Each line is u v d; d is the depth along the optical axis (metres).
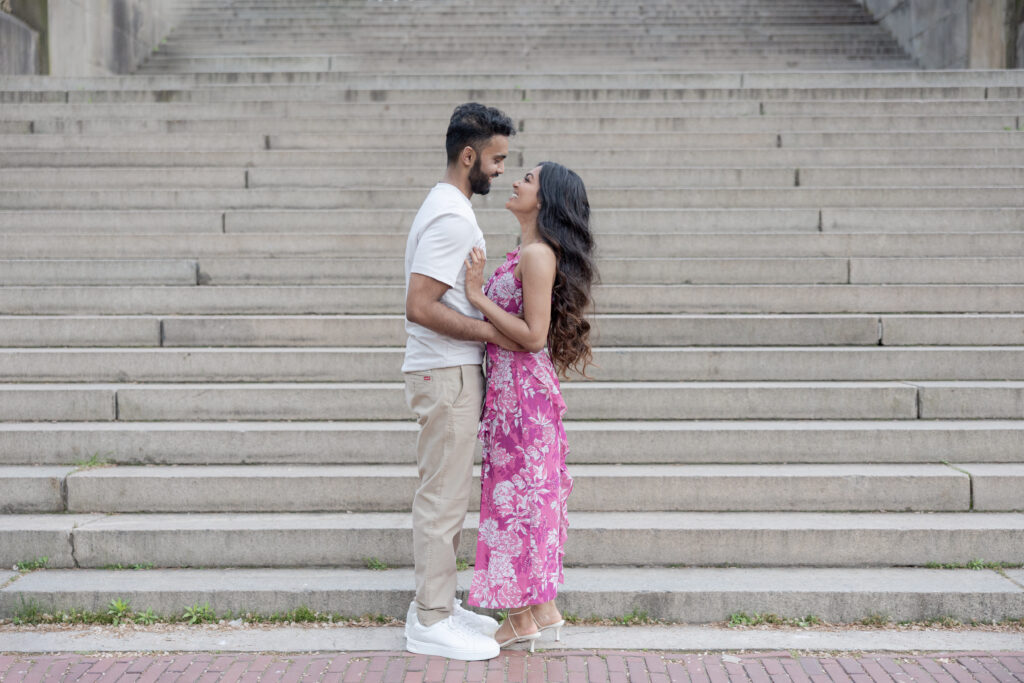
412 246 3.22
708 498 4.09
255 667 3.20
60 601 3.60
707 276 5.60
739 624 3.54
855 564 3.83
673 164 6.88
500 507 3.28
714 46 12.82
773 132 7.19
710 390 4.59
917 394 4.56
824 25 13.98
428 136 7.14
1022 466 4.24
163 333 5.12
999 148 6.82
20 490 4.10
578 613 3.60
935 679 3.08
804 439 4.33
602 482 4.09
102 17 12.09
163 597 3.60
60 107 7.87
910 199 6.29
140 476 4.10
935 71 8.59
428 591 3.30
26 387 4.64
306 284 5.65
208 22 14.18
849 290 5.32
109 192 6.36
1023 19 11.52
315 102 7.84
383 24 13.77
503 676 3.12
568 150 6.88
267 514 4.08
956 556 3.83
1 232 6.05
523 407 3.26
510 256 3.43
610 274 5.60
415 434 4.33
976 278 5.55
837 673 3.13
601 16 13.98
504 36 12.90
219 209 6.38
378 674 3.14
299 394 4.59
